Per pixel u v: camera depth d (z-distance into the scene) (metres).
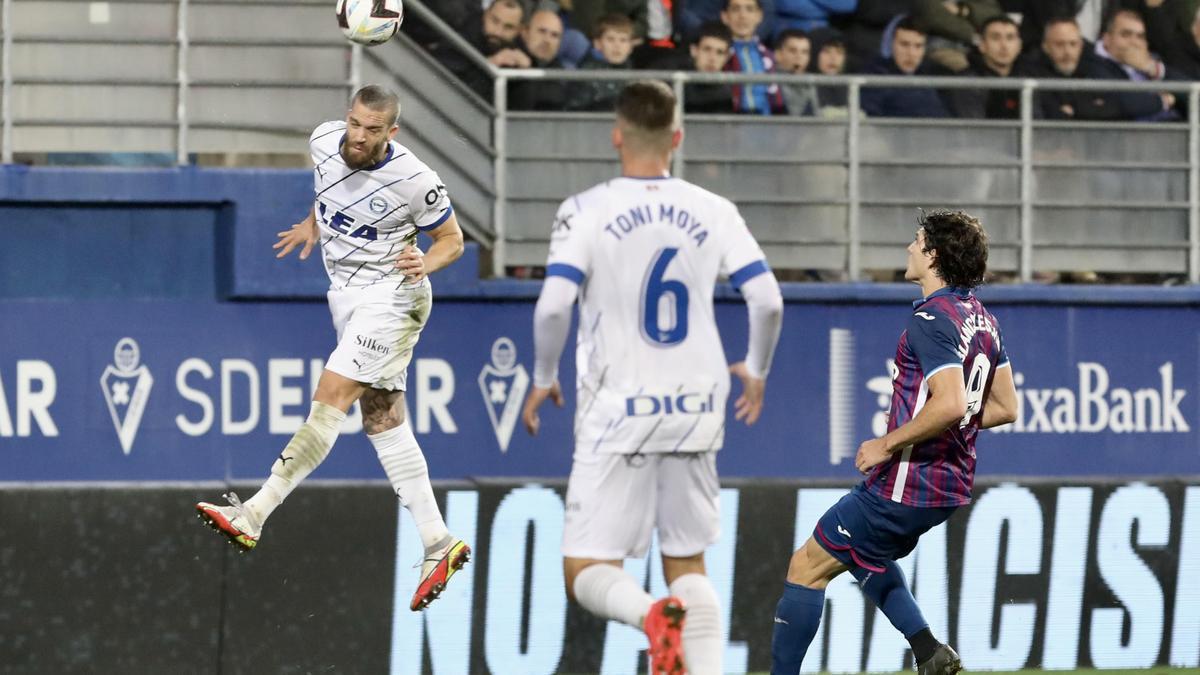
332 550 20.16
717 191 23.17
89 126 20.73
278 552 20.05
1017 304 22.95
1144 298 23.12
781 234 23.25
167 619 19.75
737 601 21.25
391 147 16.42
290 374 21.06
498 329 21.69
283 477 16.36
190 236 20.98
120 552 19.69
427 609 20.45
